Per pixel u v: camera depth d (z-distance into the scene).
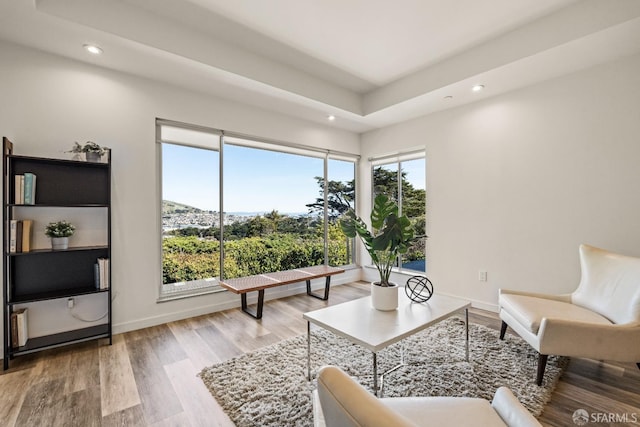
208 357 2.36
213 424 1.62
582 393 1.86
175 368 2.19
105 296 2.80
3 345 2.29
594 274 2.38
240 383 1.96
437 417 1.04
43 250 2.36
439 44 2.90
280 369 2.14
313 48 2.98
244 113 3.70
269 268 4.12
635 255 2.55
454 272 3.82
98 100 2.75
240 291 3.00
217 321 3.16
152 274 3.04
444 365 2.18
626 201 2.59
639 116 2.52
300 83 3.44
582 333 1.86
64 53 2.53
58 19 2.07
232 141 3.72
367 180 5.08
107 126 2.79
